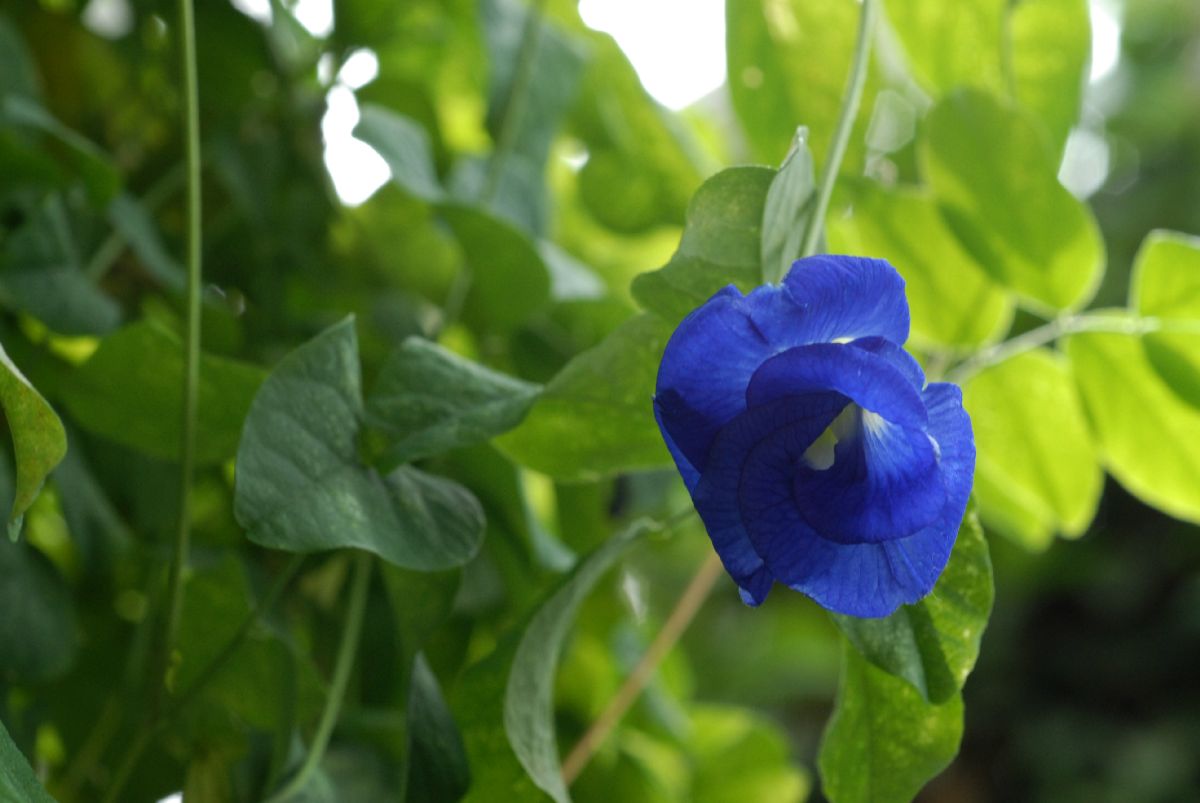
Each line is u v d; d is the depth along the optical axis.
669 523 0.37
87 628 0.45
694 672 1.39
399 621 0.36
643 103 0.57
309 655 0.43
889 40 0.54
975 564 0.33
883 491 0.29
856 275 0.29
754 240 0.32
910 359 0.30
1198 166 1.58
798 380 0.29
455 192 0.49
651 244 0.66
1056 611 1.58
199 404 0.38
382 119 0.47
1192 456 0.45
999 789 1.55
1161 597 1.53
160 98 0.54
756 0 0.46
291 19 0.57
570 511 0.50
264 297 0.51
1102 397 0.45
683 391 0.29
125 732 0.42
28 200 0.42
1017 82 0.51
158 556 0.43
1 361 0.31
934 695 0.33
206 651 0.39
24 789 0.30
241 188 0.51
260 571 0.41
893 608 0.30
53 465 0.31
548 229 0.53
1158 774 1.45
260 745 0.40
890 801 0.35
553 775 0.36
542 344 0.51
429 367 0.35
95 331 0.42
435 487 0.35
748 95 0.47
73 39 0.54
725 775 0.63
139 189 0.54
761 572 0.29
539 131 0.52
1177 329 0.43
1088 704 1.55
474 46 0.58
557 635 0.36
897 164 0.53
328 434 0.34
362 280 0.55
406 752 0.35
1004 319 0.45
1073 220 0.43
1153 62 1.68
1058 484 0.48
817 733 1.52
